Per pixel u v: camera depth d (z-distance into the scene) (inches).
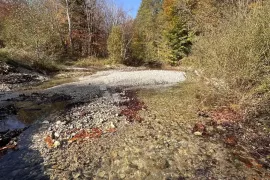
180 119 311.6
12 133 267.6
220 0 868.6
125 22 1428.4
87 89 534.6
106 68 1052.5
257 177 177.0
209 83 345.4
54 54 994.1
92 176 181.8
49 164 199.8
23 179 178.5
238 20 323.3
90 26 1438.2
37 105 390.3
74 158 208.8
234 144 233.3
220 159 203.9
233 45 307.4
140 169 190.4
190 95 442.9
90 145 234.7
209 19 735.7
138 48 1369.3
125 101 421.4
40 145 236.2
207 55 347.9
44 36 918.4
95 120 311.7
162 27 1397.6
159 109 362.3
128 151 220.4
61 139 249.6
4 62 641.6
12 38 855.1
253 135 252.2
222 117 304.3
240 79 315.3
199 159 204.4
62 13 1309.1
